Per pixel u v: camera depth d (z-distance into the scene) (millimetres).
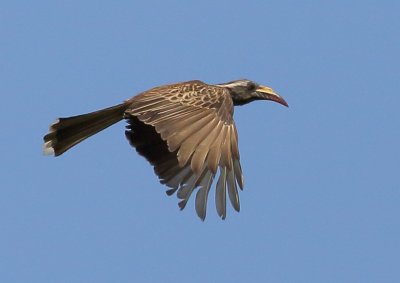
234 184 15570
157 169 17156
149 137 17297
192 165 14664
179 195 16844
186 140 14906
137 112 16062
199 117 15375
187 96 15938
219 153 14820
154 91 16484
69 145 17344
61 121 17188
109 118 17172
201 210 16375
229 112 15703
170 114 15609
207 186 16359
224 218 15578
